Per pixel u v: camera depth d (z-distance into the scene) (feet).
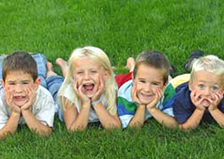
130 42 17.84
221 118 12.54
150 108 12.75
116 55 17.19
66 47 17.89
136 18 19.52
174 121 12.91
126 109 13.01
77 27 19.19
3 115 12.71
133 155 11.61
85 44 17.81
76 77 12.68
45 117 12.84
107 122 12.82
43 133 12.64
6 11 21.13
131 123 12.87
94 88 12.66
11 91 12.14
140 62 12.41
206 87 12.21
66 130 12.82
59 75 16.28
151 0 20.88
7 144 12.27
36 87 12.53
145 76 12.32
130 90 13.19
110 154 11.68
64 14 20.40
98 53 12.64
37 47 17.81
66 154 11.89
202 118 13.16
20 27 19.58
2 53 17.47
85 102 12.70
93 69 12.53
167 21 19.12
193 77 12.41
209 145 11.95
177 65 16.35
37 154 11.80
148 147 11.86
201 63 12.27
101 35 18.42
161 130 12.78
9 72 12.00
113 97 13.01
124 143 12.05
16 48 17.79
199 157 11.53
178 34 18.15
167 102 13.24
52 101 13.16
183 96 12.91
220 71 12.09
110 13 20.21
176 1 20.65
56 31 18.95
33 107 12.85
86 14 20.26
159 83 12.44
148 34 18.22
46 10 20.94
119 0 21.09
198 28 18.44
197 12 19.63
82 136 12.46
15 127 12.53
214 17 19.30
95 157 11.60
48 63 16.01
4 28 19.57
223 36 17.87
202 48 17.13
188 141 12.16
